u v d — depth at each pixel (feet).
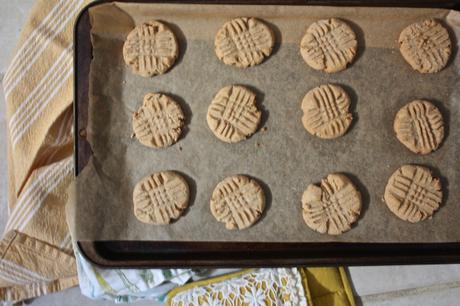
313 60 1.91
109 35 1.92
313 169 1.88
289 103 1.92
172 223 1.85
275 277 2.17
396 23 1.92
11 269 2.18
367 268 2.31
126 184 1.87
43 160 2.22
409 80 1.92
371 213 1.85
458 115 1.91
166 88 1.93
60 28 2.16
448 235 1.83
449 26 1.94
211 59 1.94
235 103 1.90
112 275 2.03
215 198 1.85
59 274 2.23
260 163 1.89
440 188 1.84
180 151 1.90
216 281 2.17
